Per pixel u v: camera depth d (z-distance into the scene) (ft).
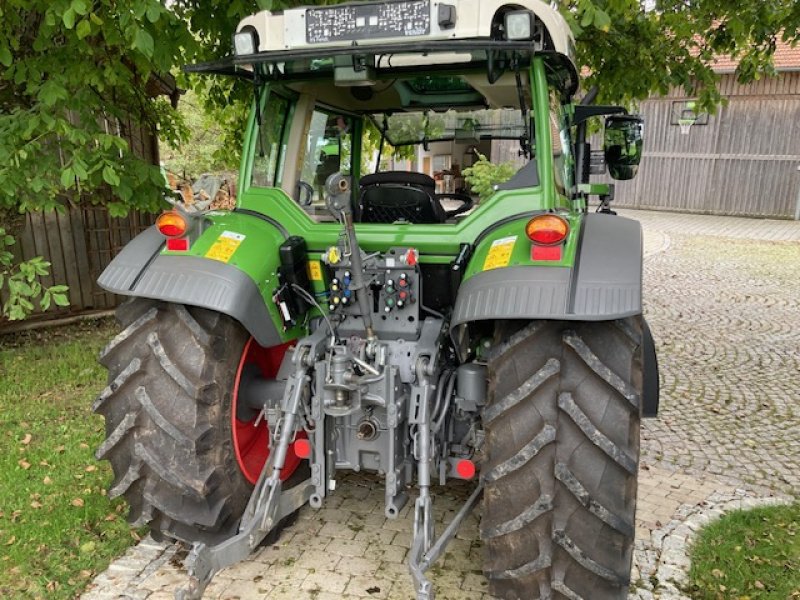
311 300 9.14
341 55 8.35
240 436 9.53
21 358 19.15
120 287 8.32
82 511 11.05
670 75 22.35
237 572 9.54
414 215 10.08
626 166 12.59
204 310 8.47
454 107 10.98
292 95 10.61
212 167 45.88
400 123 12.07
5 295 21.42
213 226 8.85
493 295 7.30
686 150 60.75
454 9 7.97
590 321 7.57
